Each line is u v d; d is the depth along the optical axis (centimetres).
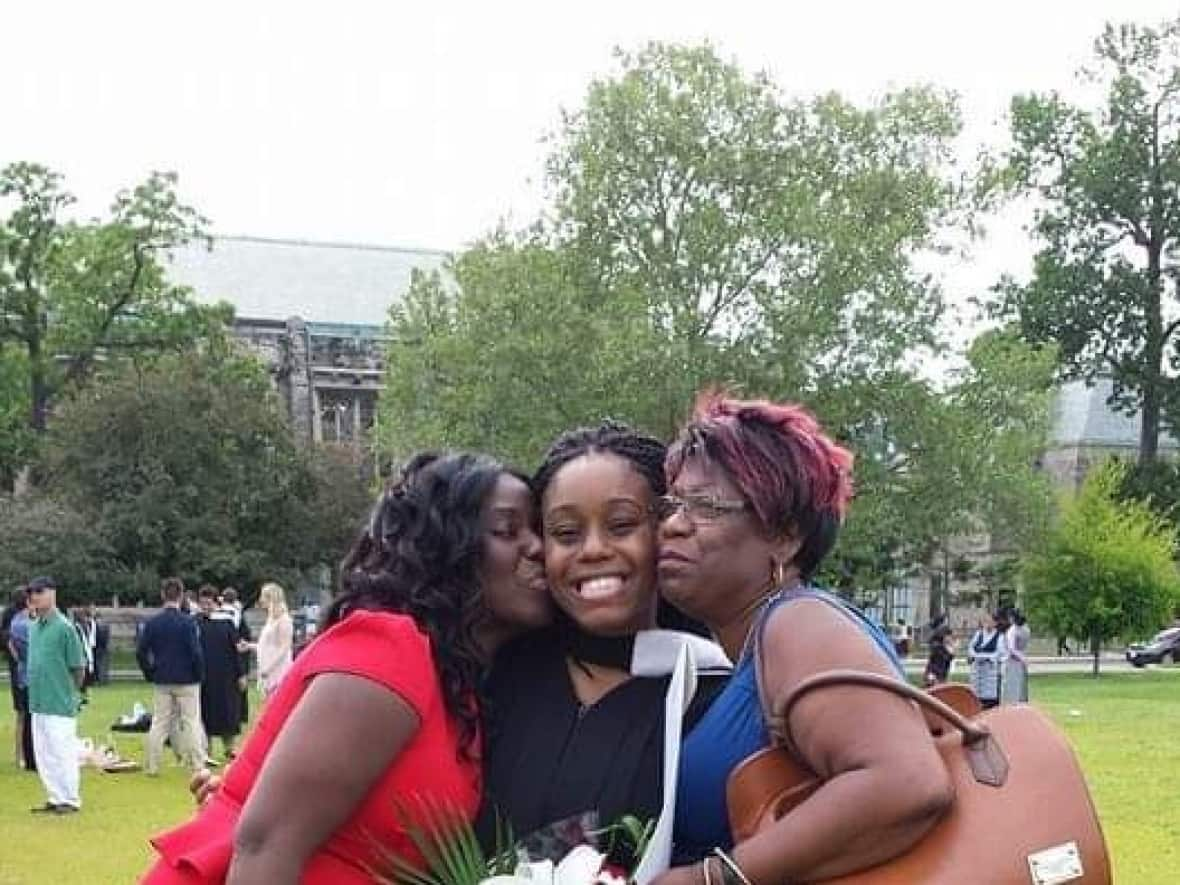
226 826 267
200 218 4869
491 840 273
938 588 5294
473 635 276
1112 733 2117
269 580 4241
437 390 3644
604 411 3278
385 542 276
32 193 4697
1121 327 5603
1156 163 5494
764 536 258
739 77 3594
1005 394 3741
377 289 7500
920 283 3628
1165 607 4178
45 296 4778
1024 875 217
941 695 249
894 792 217
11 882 973
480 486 280
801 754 231
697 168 3528
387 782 257
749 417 261
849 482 269
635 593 274
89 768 1616
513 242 3584
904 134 3644
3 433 4722
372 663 254
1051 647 5462
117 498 4147
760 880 223
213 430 4206
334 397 6981
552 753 275
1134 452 7619
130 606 4634
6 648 1797
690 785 253
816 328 3478
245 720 2012
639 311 3419
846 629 238
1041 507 3828
